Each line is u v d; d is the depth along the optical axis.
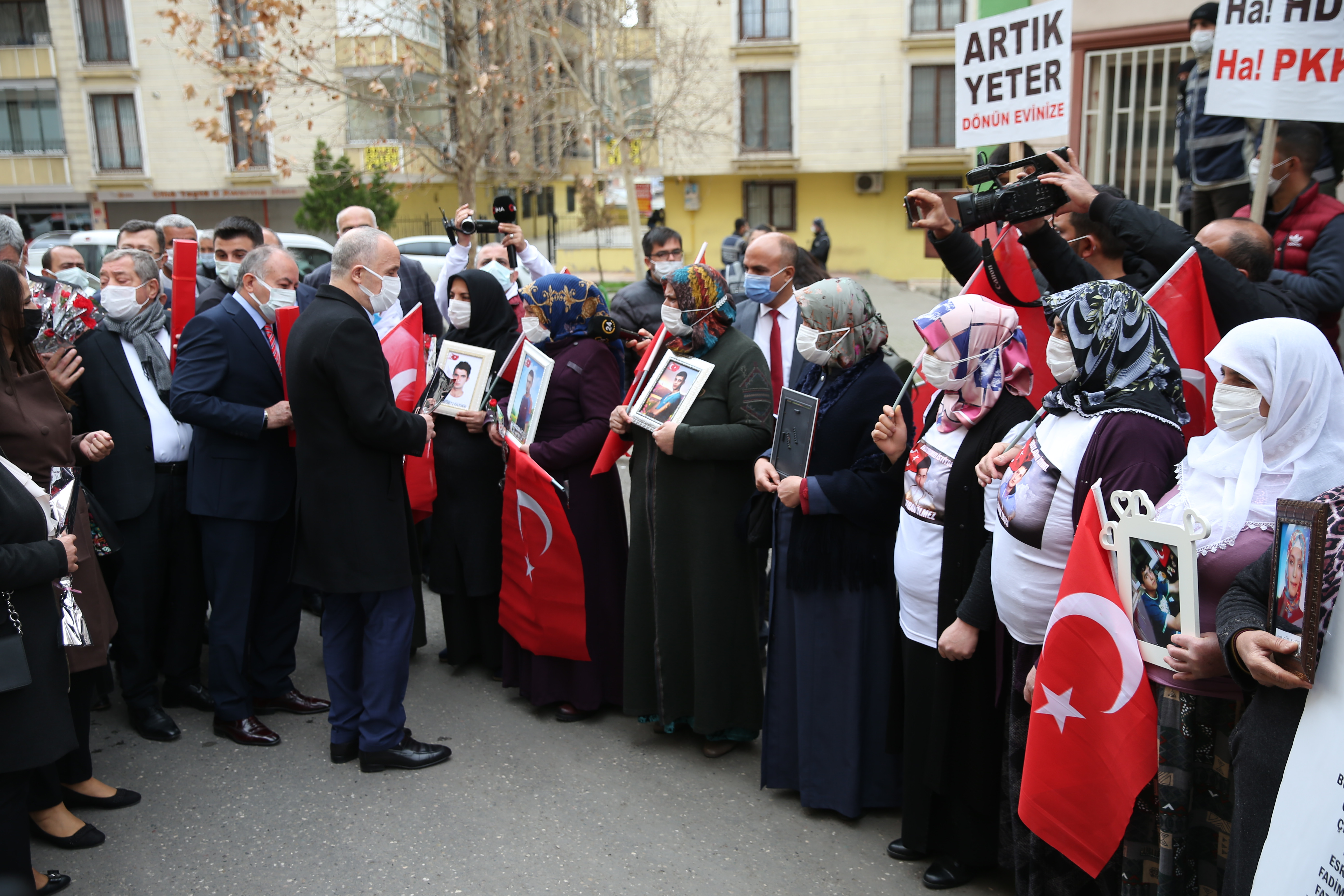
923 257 24.78
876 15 23.47
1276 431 2.17
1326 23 3.38
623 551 4.35
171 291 5.63
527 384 4.30
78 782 3.63
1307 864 1.85
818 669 3.45
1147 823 2.43
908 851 3.24
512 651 4.55
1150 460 2.39
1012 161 4.79
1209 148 5.41
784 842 3.39
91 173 25.28
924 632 3.08
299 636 5.46
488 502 4.70
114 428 4.12
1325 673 1.89
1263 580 2.09
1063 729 2.41
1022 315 3.41
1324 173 5.05
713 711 3.89
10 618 2.66
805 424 3.42
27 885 2.79
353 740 4.04
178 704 4.59
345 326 3.63
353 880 3.21
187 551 4.39
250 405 4.11
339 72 14.20
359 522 3.74
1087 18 7.38
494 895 3.11
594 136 16.44
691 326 3.87
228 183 24.95
